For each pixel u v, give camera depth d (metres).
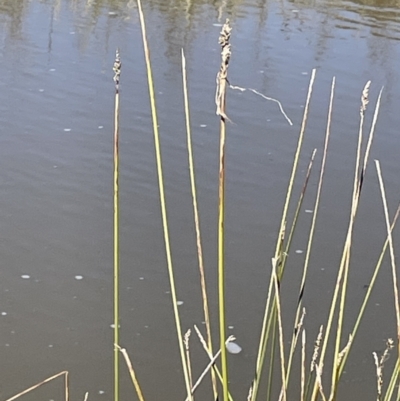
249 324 3.15
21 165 4.35
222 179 1.37
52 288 3.32
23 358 2.93
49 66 5.87
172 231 3.79
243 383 2.85
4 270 3.41
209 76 5.83
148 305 3.24
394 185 4.35
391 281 3.46
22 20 6.97
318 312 3.24
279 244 1.83
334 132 5.00
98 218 3.88
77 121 4.97
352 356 2.99
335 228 3.88
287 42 6.72
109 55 6.16
